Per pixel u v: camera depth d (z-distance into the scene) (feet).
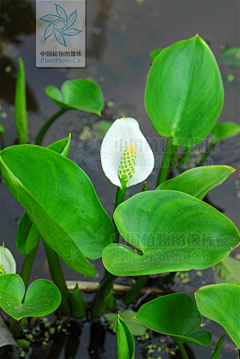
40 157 2.90
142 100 4.20
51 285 2.96
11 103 4.03
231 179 3.75
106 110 4.05
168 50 3.22
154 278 3.45
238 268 3.42
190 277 3.47
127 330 2.94
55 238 2.89
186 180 3.06
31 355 3.23
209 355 3.28
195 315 3.03
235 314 2.94
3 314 3.24
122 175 2.97
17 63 4.35
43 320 3.30
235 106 4.27
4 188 3.63
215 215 2.89
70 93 3.54
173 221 2.91
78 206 2.95
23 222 3.02
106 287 3.14
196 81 3.24
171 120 3.25
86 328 3.29
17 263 3.42
